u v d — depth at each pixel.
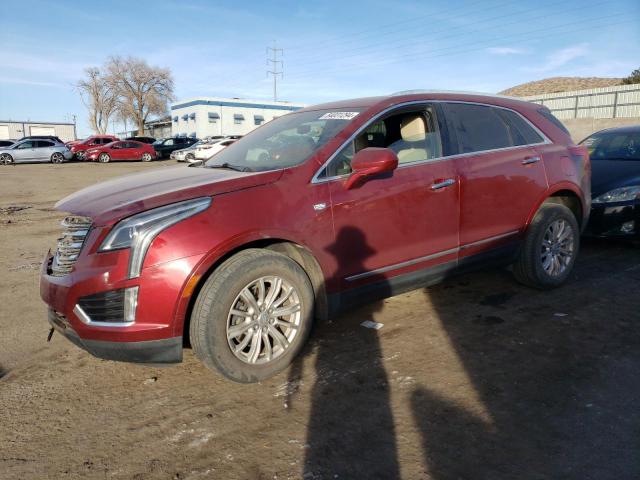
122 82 66.12
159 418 2.84
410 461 2.41
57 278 2.98
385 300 4.55
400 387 3.07
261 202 3.10
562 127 4.92
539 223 4.46
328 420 2.76
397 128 3.88
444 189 3.86
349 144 3.57
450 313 4.21
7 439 2.68
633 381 3.07
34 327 4.20
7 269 6.09
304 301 3.26
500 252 4.32
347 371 3.29
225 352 2.98
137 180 3.51
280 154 3.64
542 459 2.40
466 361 3.38
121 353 2.84
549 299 4.48
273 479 2.32
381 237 3.59
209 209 2.95
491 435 2.59
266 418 2.80
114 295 2.79
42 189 16.09
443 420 2.73
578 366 3.27
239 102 59.41
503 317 4.10
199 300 2.92
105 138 34.97
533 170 4.43
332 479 2.31
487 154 4.19
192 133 59.50
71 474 2.40
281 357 3.21
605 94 28.69
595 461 2.38
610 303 4.34
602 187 6.09
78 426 2.79
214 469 2.40
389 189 3.59
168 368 3.42
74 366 3.50
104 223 2.84
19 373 3.41
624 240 6.29
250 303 3.04
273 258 3.09
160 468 2.43
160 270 2.79
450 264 4.02
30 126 74.88
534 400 2.89
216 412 2.88
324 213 3.31
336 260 3.40
